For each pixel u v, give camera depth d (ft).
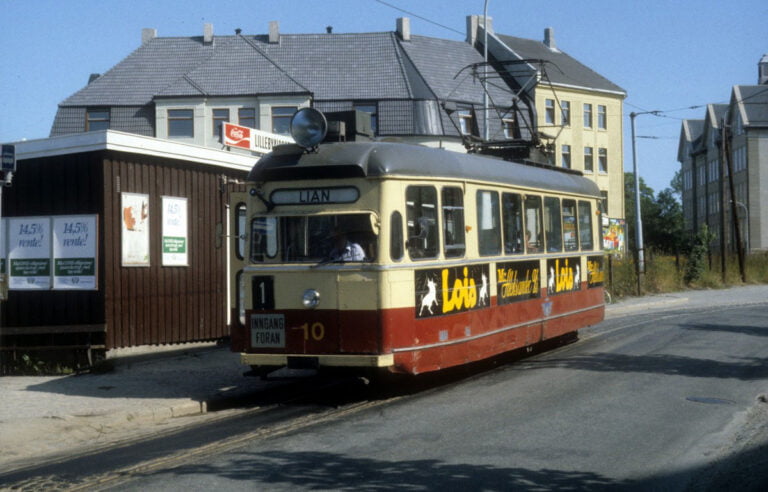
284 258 36.27
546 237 49.19
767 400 35.37
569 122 204.85
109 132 46.75
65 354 47.44
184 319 52.54
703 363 46.29
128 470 24.58
